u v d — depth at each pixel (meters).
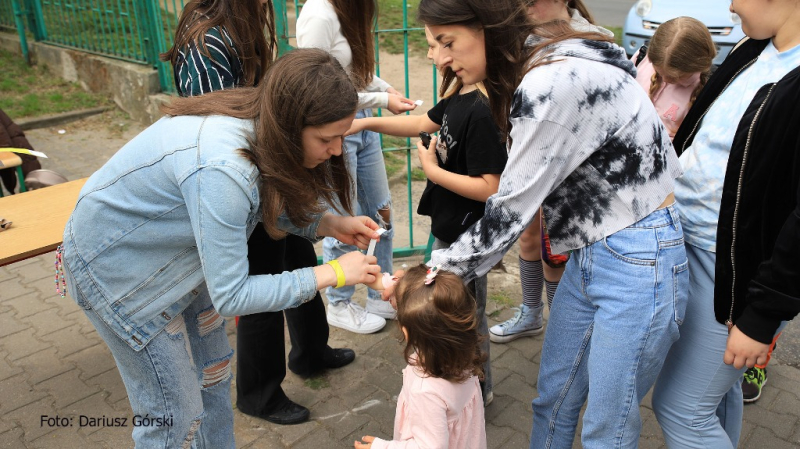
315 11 2.79
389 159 5.55
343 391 2.93
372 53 3.01
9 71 7.32
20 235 2.49
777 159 1.65
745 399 2.77
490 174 2.10
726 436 2.02
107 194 1.72
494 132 2.07
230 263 1.63
